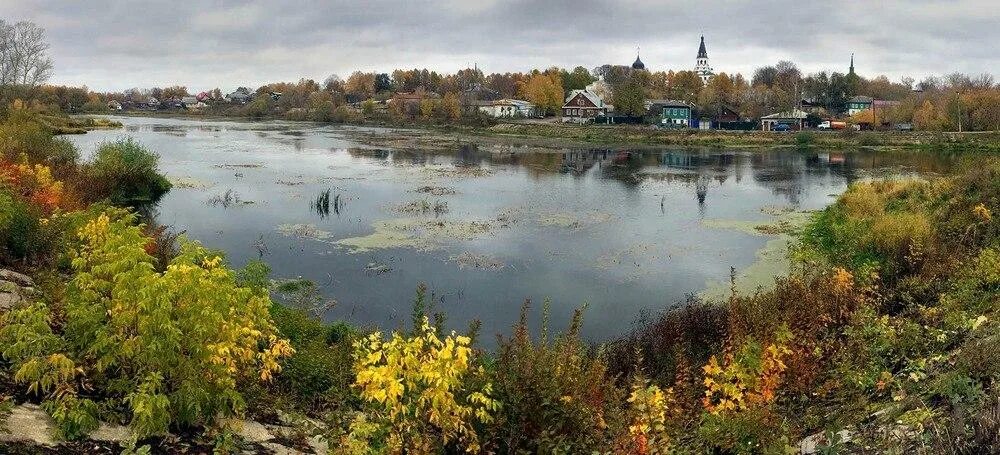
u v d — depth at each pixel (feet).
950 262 52.26
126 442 22.99
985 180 87.30
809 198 134.21
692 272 76.89
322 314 60.34
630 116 366.43
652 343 43.01
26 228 43.80
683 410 29.35
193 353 25.73
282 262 77.36
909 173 178.91
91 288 26.86
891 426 23.61
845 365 31.65
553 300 66.39
